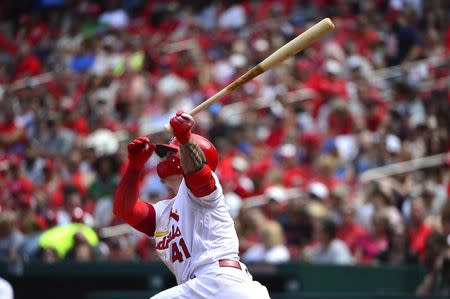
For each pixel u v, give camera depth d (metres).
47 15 81.75
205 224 19.16
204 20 72.38
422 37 62.50
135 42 71.31
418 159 46.94
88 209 46.59
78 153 52.16
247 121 54.97
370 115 52.03
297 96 56.62
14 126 60.72
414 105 53.50
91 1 80.06
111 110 61.06
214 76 62.25
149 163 49.41
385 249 37.88
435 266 34.53
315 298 32.56
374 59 61.47
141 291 34.00
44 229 42.81
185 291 19.08
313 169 48.81
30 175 52.66
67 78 67.81
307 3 69.06
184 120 18.50
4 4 84.00
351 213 40.19
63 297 34.88
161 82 61.69
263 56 61.97
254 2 71.88
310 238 40.72
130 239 42.78
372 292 34.62
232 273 18.97
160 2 77.12
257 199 44.47
